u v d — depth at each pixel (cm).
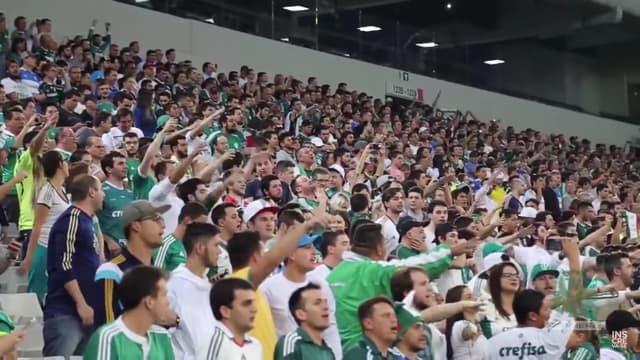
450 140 2497
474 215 1349
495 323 767
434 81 3045
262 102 2089
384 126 2252
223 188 970
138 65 2047
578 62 3500
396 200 1105
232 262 693
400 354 651
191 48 2455
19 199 1017
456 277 942
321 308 620
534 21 3195
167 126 1068
